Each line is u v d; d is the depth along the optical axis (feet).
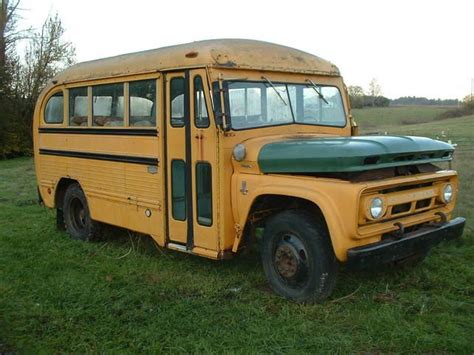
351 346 14.66
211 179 18.83
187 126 19.45
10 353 14.83
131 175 22.34
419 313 16.58
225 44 19.36
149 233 21.76
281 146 17.47
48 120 28.04
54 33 91.66
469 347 14.39
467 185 32.91
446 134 71.41
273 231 17.90
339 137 18.33
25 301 18.39
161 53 20.72
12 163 75.66
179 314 16.98
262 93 19.49
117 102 22.91
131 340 15.33
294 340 14.99
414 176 17.20
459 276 19.57
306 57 21.36
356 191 15.30
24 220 31.55
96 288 19.49
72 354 14.67
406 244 16.65
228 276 20.21
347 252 15.62
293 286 17.63
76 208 26.99
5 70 85.66
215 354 14.35
